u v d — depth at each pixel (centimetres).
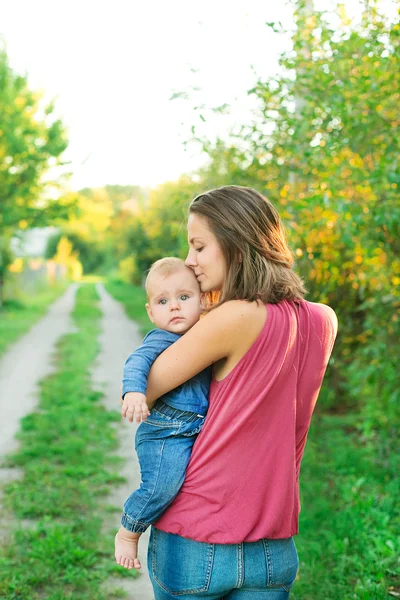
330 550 398
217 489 176
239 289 182
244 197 189
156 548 187
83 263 7544
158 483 181
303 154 452
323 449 597
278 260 188
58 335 1650
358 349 644
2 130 2175
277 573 179
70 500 501
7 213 2239
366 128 420
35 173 2222
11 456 607
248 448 176
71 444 639
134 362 185
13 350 1372
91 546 423
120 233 3189
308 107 439
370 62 406
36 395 918
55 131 2228
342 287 615
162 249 1686
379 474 525
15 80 2175
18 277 2723
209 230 186
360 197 476
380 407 596
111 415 779
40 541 423
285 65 441
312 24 437
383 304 559
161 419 186
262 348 176
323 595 351
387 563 381
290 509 181
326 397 641
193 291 197
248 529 175
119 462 605
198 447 179
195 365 180
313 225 480
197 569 177
